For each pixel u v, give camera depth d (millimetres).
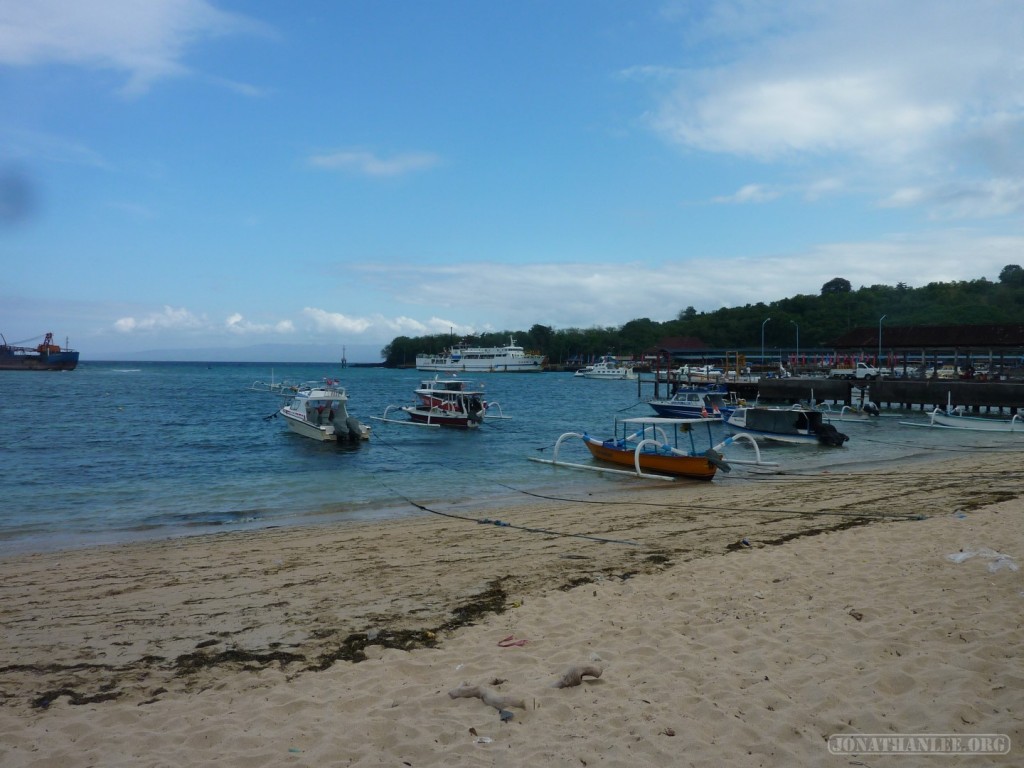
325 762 4797
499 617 8000
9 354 117750
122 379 102625
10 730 5453
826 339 137125
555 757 4699
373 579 10055
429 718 5379
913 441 33656
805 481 21016
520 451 29875
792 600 7820
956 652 5973
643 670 6125
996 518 12078
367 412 50156
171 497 19281
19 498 19016
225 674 6613
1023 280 142625
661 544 11859
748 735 4875
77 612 8719
